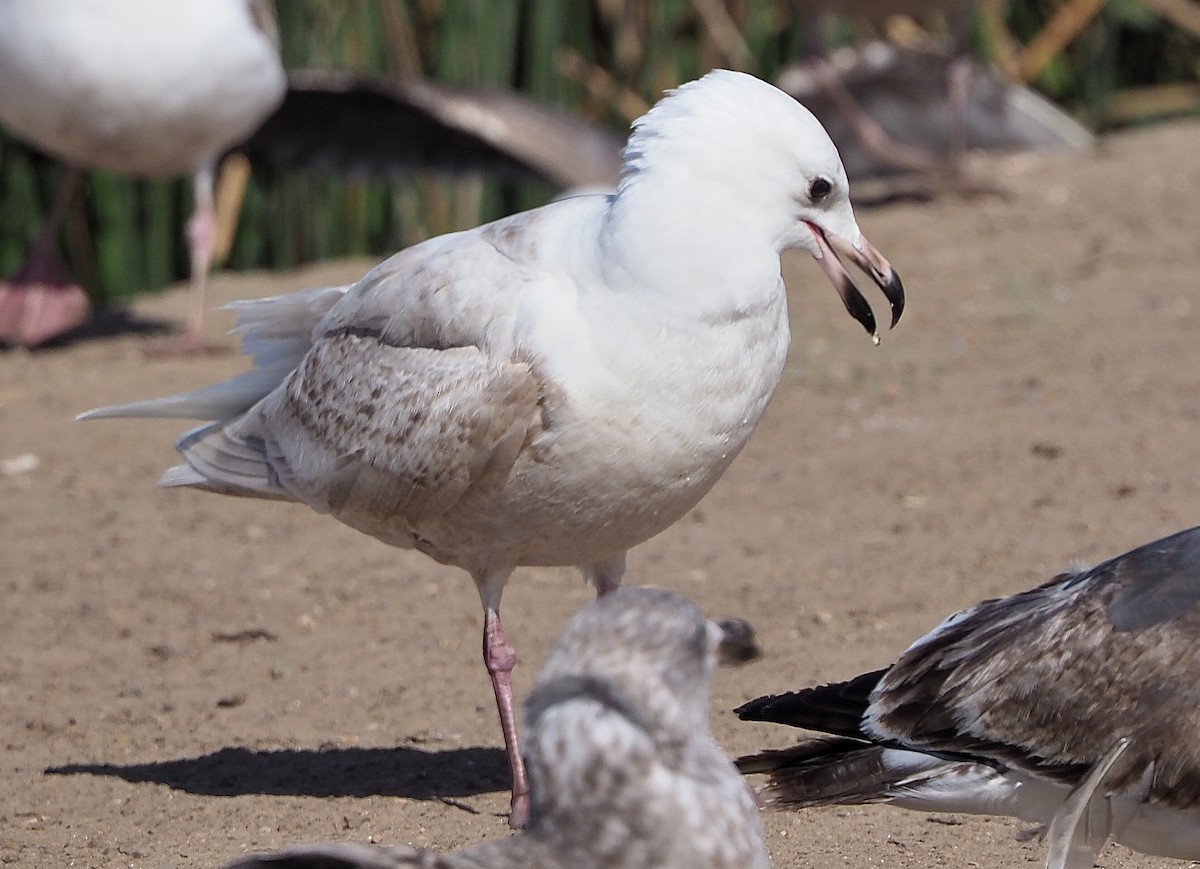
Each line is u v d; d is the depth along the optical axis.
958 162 22.95
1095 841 8.18
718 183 8.50
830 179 8.66
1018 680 8.20
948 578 12.29
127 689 11.02
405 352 9.09
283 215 22.55
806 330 18.30
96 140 17.94
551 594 12.48
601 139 18.58
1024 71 26.14
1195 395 15.88
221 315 19.98
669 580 12.48
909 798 8.44
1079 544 12.75
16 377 17.98
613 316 8.54
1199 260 19.70
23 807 9.35
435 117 18.31
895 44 24.16
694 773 5.79
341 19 22.36
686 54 24.42
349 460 9.34
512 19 22.77
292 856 5.63
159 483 10.05
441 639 11.74
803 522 13.57
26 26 17.36
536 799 5.86
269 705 10.79
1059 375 16.62
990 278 19.52
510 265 8.90
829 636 11.40
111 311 20.66
